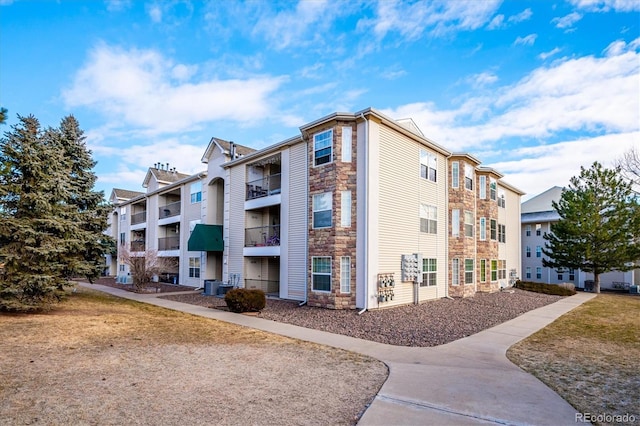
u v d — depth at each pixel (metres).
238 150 24.19
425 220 18.70
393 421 4.70
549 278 34.78
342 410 5.10
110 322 11.72
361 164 15.53
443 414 4.95
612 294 26.53
